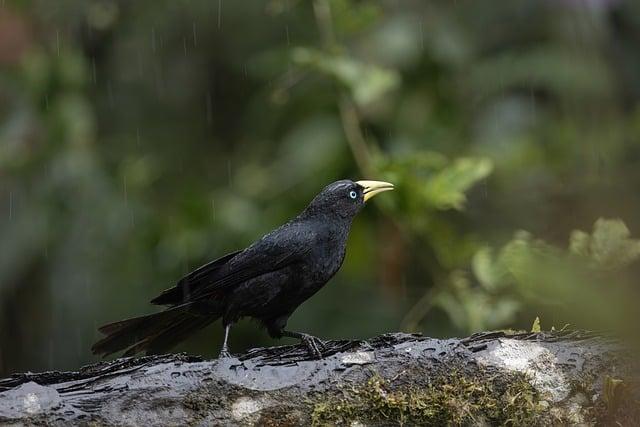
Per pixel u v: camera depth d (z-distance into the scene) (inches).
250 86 531.2
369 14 430.3
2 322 494.9
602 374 252.5
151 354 302.0
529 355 251.8
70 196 489.4
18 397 228.7
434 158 404.5
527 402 247.4
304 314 473.4
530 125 472.7
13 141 489.1
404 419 243.9
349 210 313.3
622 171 409.7
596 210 401.7
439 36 472.7
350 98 437.1
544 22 476.4
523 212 439.2
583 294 224.7
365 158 429.1
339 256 310.7
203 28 517.7
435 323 469.1
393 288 467.5
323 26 431.8
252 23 512.7
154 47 522.3
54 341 486.0
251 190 488.1
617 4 460.1
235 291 294.0
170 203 498.3
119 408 232.7
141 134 523.2
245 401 238.2
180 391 236.2
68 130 489.4
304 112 485.7
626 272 226.2
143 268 490.3
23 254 481.4
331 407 240.7
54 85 494.0
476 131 474.6
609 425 249.8
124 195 493.4
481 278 386.3
